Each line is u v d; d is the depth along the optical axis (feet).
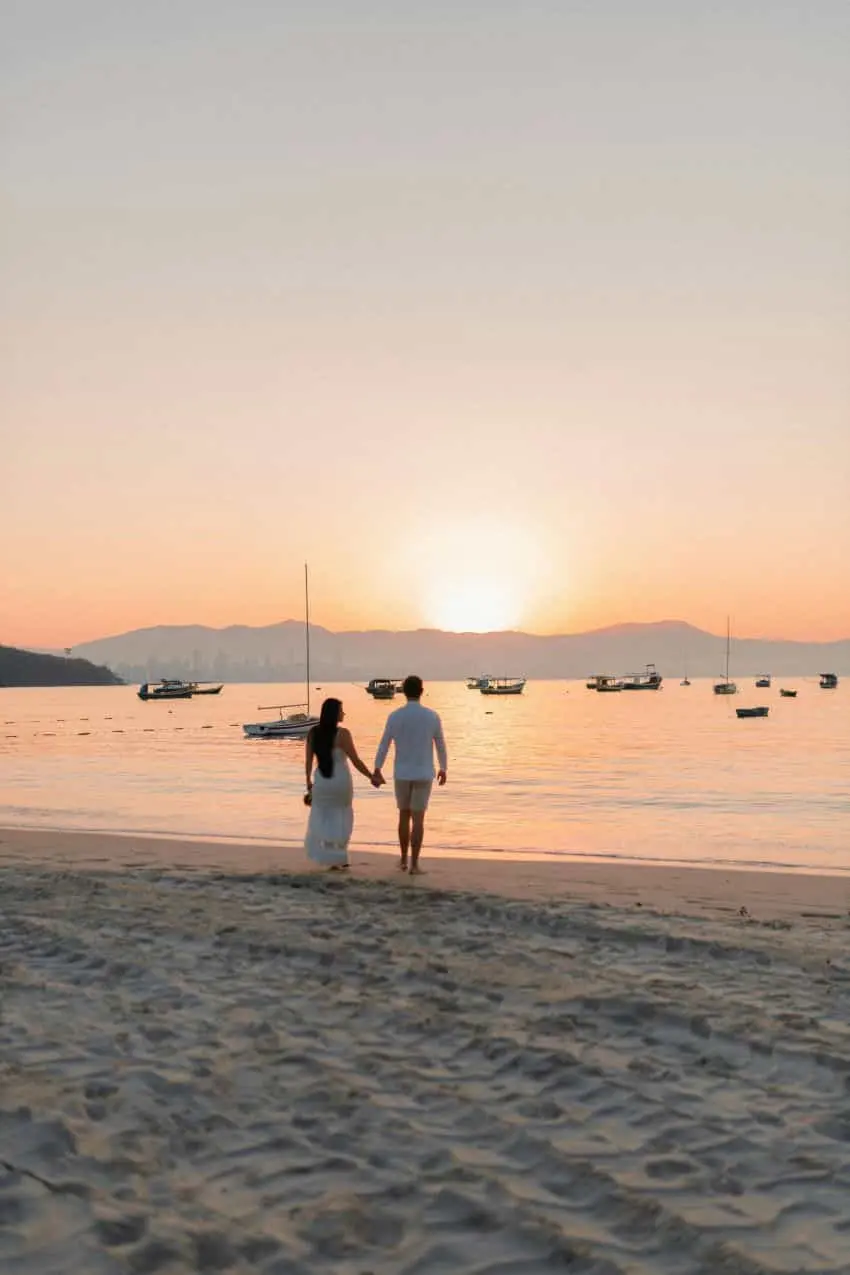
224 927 28.53
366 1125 14.92
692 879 40.01
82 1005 21.07
